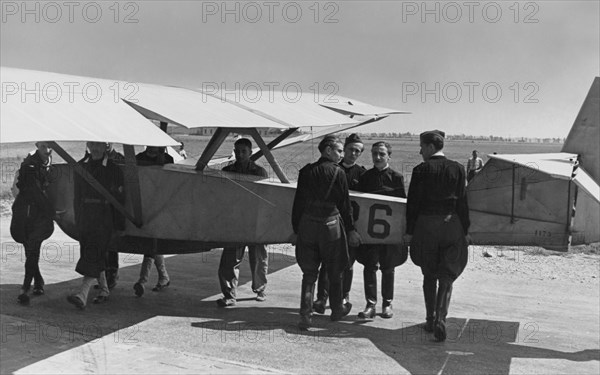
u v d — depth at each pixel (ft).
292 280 26.86
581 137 17.84
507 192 18.04
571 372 15.25
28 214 21.26
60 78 20.39
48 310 20.54
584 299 23.58
